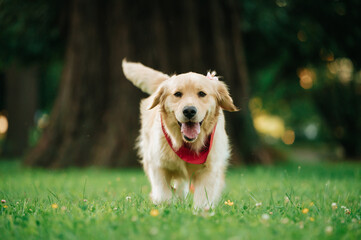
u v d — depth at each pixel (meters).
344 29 12.67
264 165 9.50
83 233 2.37
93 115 9.26
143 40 9.02
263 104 25.02
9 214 3.11
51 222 2.69
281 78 16.97
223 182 4.19
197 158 3.62
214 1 9.40
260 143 9.93
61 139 9.34
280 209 3.35
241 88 9.55
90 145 9.18
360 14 12.22
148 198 3.95
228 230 2.37
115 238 2.26
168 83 3.77
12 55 12.97
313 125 40.19
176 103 3.58
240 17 10.66
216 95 3.84
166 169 3.80
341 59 14.09
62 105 9.44
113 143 8.88
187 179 3.94
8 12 11.20
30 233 2.48
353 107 17.97
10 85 18.66
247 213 3.14
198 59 9.18
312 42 12.68
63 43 12.47
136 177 6.52
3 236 2.40
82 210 3.12
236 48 9.65
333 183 5.72
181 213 2.92
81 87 9.31
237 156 9.15
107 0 9.37
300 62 14.28
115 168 8.73
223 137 4.02
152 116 4.23
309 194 4.61
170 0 9.21
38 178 6.64
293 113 30.77
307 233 2.44
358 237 2.43
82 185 5.53
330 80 17.42
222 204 3.63
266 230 2.45
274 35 12.20
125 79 9.04
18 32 11.85
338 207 3.46
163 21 9.14
